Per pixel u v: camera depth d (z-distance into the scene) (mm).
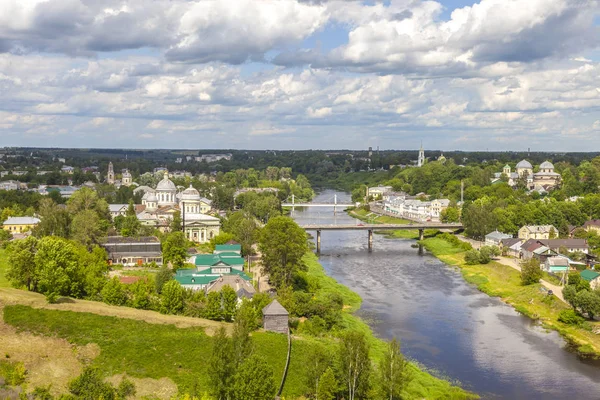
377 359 151875
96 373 118500
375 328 184125
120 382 124438
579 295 190125
